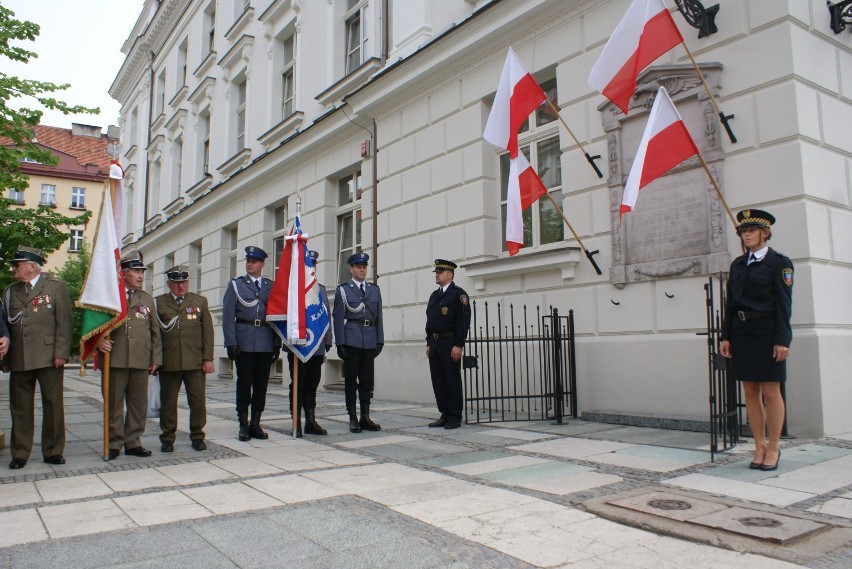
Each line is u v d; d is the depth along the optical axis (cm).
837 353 591
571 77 801
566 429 682
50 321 529
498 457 538
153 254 2497
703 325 646
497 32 882
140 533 334
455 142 970
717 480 436
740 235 492
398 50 1115
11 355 517
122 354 556
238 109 1862
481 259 911
